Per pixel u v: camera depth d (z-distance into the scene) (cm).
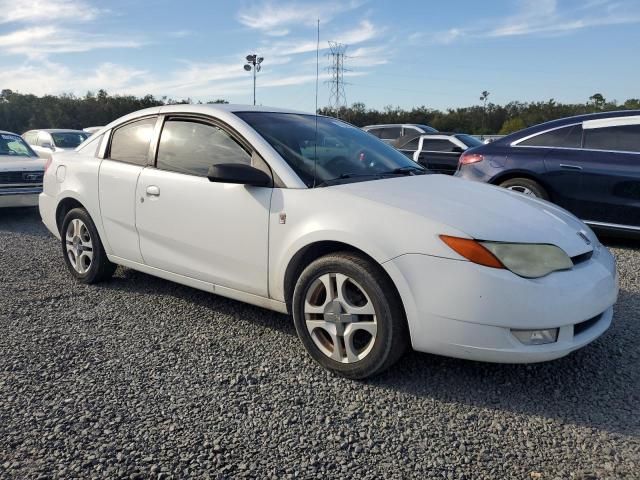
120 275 490
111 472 217
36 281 475
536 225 288
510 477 216
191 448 234
